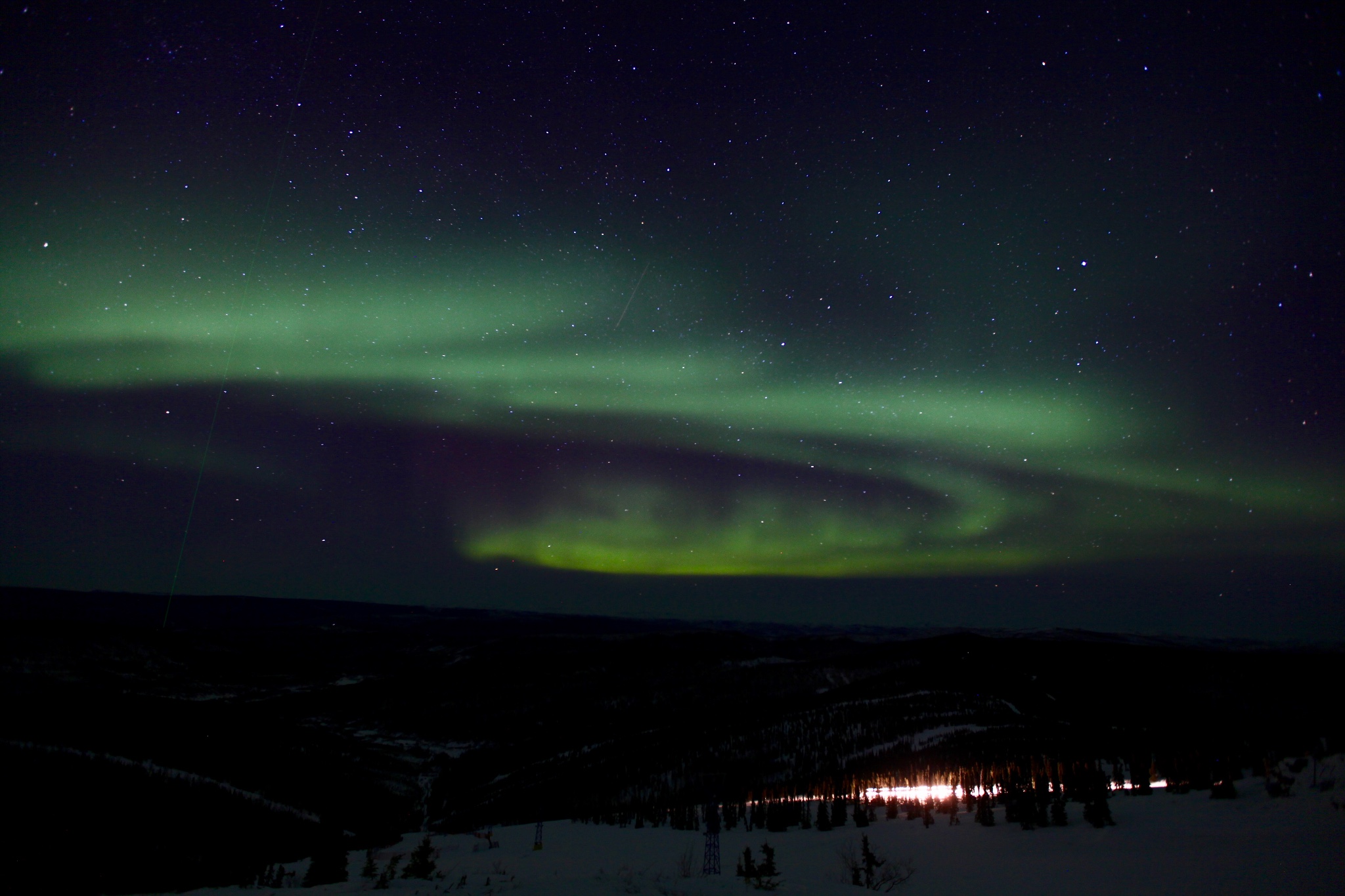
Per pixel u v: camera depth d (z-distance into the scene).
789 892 9.33
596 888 9.32
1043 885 10.22
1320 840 10.31
